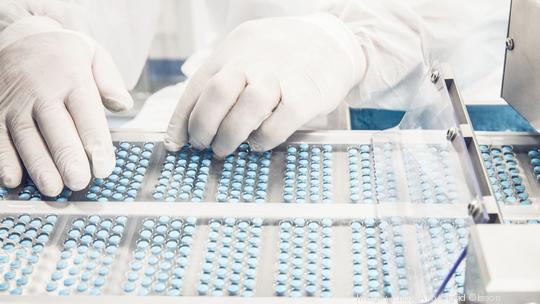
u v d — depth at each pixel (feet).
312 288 2.47
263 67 3.54
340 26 4.28
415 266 2.52
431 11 4.58
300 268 2.57
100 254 2.67
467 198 2.31
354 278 2.52
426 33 4.52
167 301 2.39
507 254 1.90
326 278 2.53
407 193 2.86
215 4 5.58
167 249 2.68
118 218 2.84
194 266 2.59
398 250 2.63
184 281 2.52
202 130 3.23
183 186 3.07
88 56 3.87
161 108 4.80
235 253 2.64
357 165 3.16
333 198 2.94
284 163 3.24
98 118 3.40
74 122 3.43
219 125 3.28
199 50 5.54
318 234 2.74
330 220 2.80
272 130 3.25
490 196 2.15
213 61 3.74
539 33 2.75
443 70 2.96
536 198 2.85
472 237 2.02
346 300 2.40
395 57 4.38
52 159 3.25
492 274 1.85
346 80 3.92
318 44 3.86
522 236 1.95
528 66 2.92
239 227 2.77
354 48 4.19
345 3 4.54
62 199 3.01
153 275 2.56
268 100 3.28
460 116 2.63
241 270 2.57
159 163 3.27
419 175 2.87
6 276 2.55
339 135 3.38
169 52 7.20
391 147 3.19
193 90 3.62
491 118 3.88
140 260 2.63
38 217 2.89
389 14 4.54
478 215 2.06
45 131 3.32
